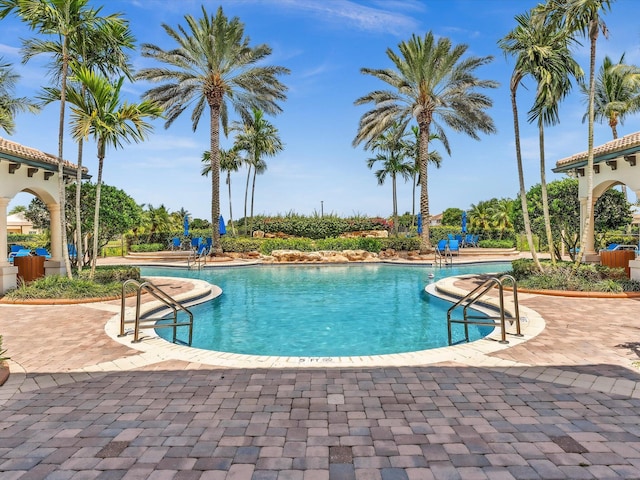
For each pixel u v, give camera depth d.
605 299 10.02
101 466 2.94
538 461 2.98
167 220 39.91
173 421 3.68
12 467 2.93
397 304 11.52
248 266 22.58
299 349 7.38
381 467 2.92
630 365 5.13
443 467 2.91
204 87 24.34
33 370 5.14
